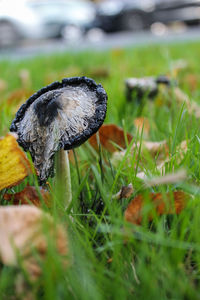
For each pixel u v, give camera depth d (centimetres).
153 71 76
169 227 27
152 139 40
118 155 34
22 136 27
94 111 26
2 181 27
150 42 163
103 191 27
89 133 26
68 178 28
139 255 24
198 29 238
